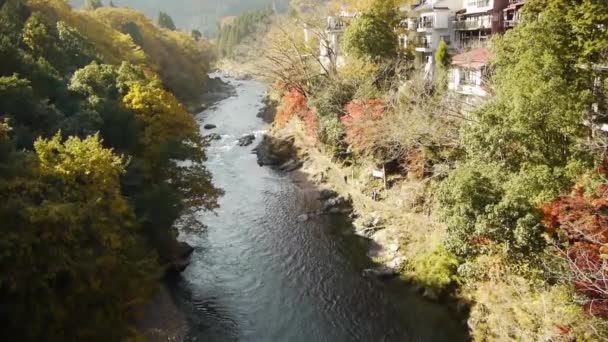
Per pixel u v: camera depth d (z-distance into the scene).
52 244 14.41
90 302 15.68
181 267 26.20
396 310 22.39
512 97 17.75
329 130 37.88
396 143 30.56
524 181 16.67
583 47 16.56
